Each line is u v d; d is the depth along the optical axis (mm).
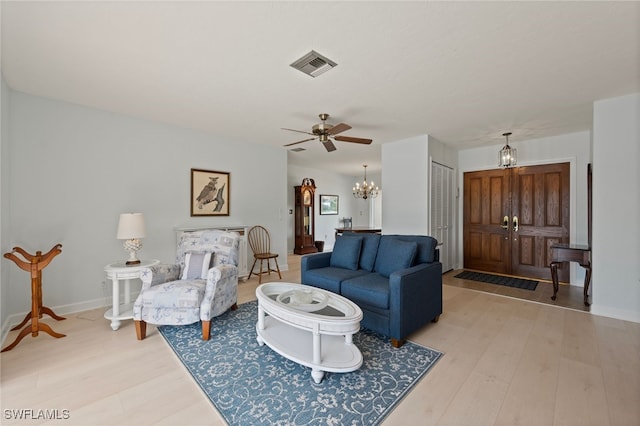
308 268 3227
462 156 5402
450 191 5145
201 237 3227
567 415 1573
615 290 2975
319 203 8352
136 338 2518
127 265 2869
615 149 2920
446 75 2439
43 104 2932
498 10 1651
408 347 2365
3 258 2504
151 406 1654
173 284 2625
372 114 3400
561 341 2463
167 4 1590
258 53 2102
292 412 1600
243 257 4535
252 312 3154
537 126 3881
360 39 1931
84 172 3188
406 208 4578
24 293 2852
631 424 1504
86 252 3201
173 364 2096
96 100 3008
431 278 2754
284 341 2156
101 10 1639
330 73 2404
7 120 2631
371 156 6086
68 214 3088
